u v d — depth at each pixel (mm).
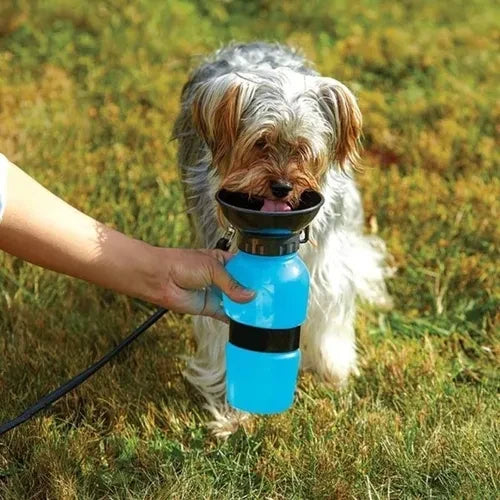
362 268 1860
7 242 1241
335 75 2664
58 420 1601
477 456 1467
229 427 1599
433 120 2451
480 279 1886
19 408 1597
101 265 1280
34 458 1501
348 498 1440
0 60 2711
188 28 2938
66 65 2717
